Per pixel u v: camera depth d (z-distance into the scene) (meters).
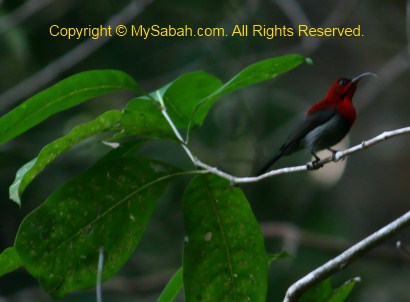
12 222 11.49
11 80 11.45
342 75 13.82
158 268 11.23
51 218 3.97
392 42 13.82
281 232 10.92
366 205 13.04
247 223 4.20
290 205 11.58
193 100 4.62
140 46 11.84
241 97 11.42
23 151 11.23
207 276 4.20
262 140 11.20
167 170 4.13
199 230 4.20
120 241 4.11
